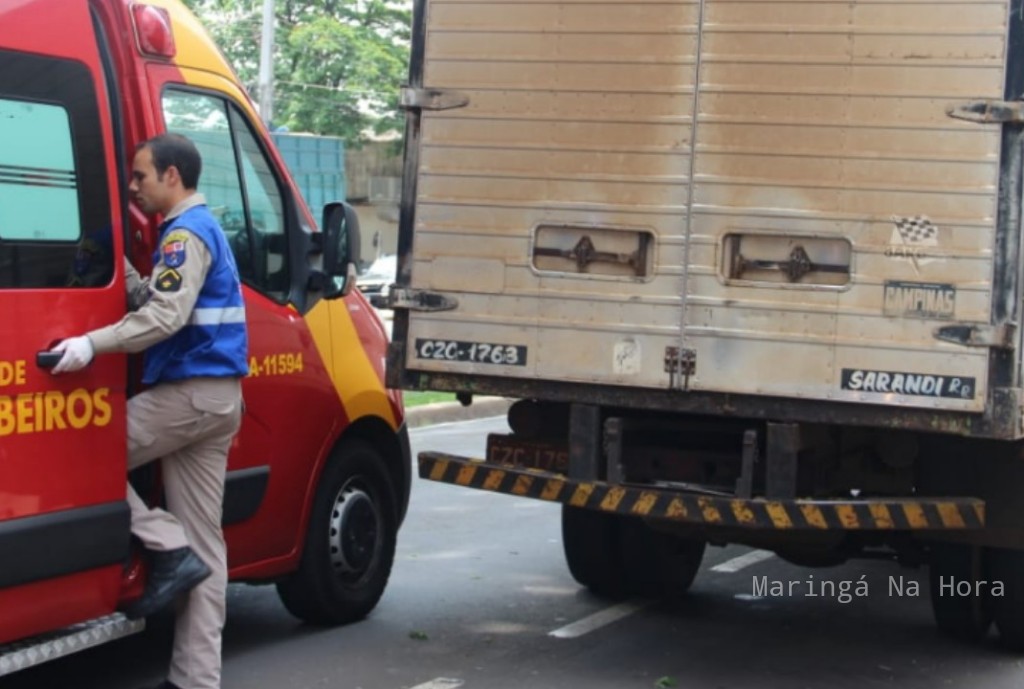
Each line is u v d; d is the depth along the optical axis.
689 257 5.71
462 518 9.95
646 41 5.74
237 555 6.04
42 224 4.86
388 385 6.18
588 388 5.91
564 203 5.88
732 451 6.01
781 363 5.61
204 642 5.36
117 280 5.11
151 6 5.65
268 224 6.29
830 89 5.50
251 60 35.78
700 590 7.98
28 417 4.75
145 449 5.20
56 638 4.96
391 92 36.38
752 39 5.59
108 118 5.15
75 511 4.93
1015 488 6.05
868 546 6.70
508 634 6.87
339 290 6.41
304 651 6.45
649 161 5.76
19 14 4.85
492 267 5.99
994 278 5.33
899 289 5.45
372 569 7.03
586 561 7.47
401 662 6.32
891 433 5.93
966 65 5.33
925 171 5.40
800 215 5.57
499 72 5.95
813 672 6.37
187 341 5.18
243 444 5.99
